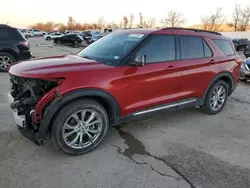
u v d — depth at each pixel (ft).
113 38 12.86
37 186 8.15
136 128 12.98
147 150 10.71
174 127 13.34
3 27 27.17
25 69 9.33
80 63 10.13
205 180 8.76
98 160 9.80
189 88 13.33
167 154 10.43
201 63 13.51
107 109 10.68
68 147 9.73
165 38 12.07
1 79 23.57
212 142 11.73
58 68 9.30
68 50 65.51
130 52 10.79
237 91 22.15
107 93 9.91
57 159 9.71
